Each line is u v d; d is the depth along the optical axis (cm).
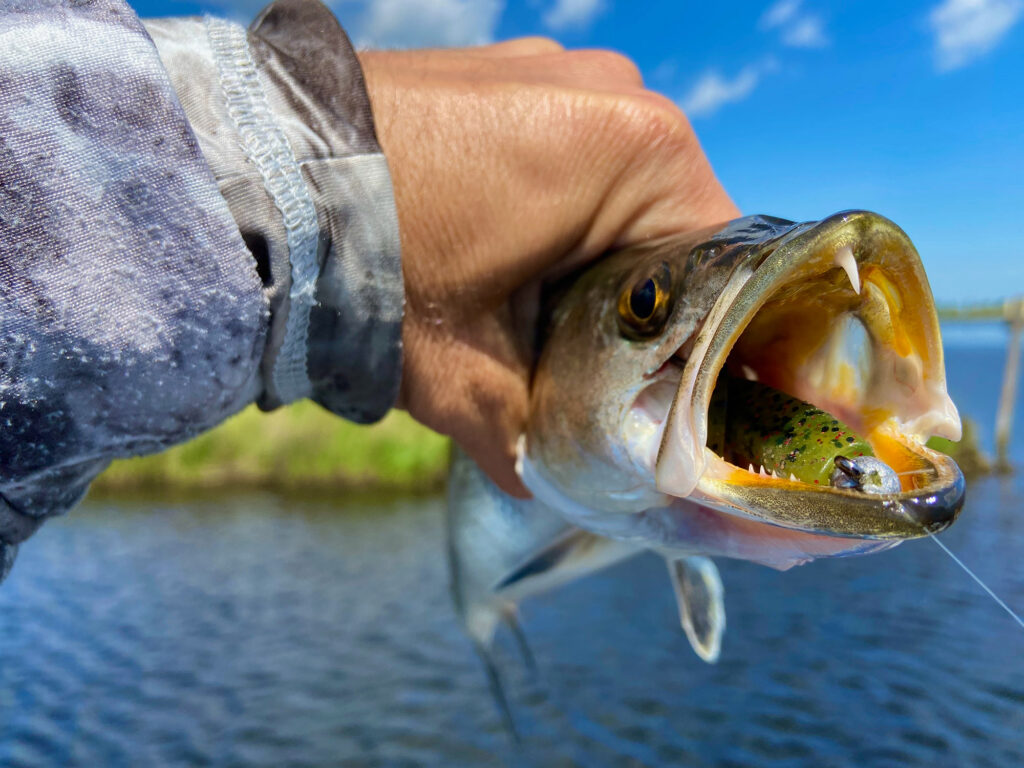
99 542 172
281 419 241
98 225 14
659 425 20
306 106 17
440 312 22
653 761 80
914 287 18
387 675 104
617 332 21
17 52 14
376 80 20
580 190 22
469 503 42
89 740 89
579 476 23
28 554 163
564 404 23
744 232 20
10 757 85
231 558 159
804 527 16
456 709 94
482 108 21
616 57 25
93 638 119
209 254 15
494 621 48
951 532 157
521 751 84
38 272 14
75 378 14
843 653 102
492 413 24
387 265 18
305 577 146
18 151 14
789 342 20
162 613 128
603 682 99
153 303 15
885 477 16
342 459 230
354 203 17
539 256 22
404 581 142
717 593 37
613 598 130
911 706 87
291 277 17
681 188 23
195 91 16
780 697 92
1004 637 105
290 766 83
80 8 14
